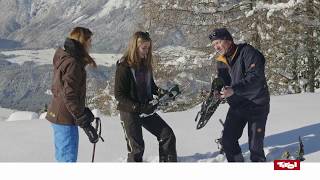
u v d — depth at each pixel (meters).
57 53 4.55
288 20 17.92
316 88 21.17
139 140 5.07
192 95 18.03
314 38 18.73
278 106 9.01
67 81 4.41
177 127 7.44
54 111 4.61
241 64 4.91
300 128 6.89
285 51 18.66
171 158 5.15
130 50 4.90
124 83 4.94
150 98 5.14
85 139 6.88
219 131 7.09
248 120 5.12
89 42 4.57
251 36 18.56
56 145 4.71
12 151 6.43
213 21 18.45
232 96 5.06
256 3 18.28
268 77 19.06
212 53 18.31
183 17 18.30
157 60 18.45
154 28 18.25
